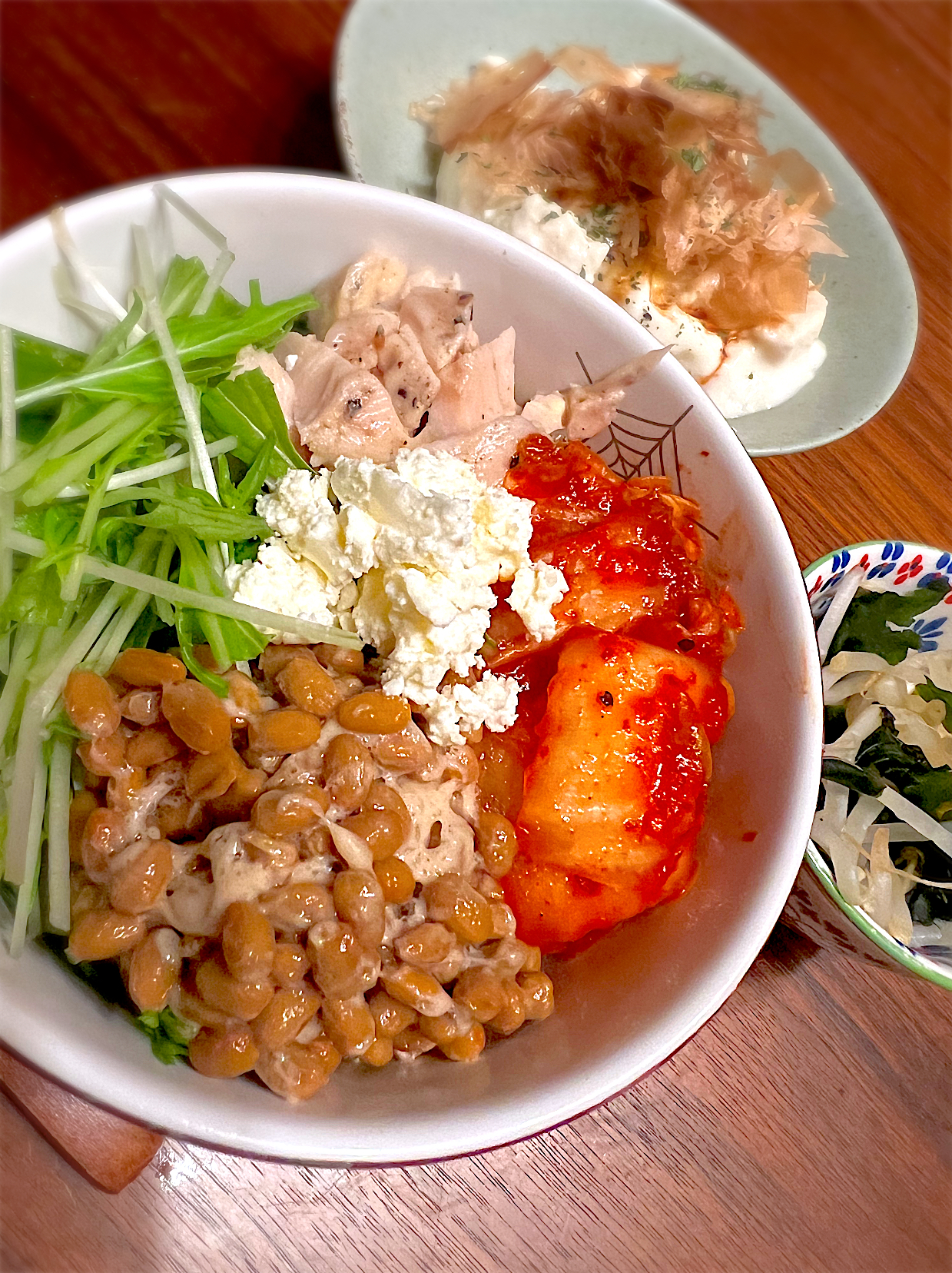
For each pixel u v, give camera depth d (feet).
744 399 0.89
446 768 0.59
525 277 0.67
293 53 0.92
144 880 0.51
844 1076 0.69
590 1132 0.66
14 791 0.54
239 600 0.59
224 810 0.54
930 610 0.74
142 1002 0.51
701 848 0.64
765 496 0.64
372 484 0.59
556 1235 0.63
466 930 0.55
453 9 0.97
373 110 0.90
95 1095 0.47
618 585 0.65
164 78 0.87
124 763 0.53
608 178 0.91
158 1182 0.61
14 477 0.56
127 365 0.59
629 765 0.60
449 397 0.68
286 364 0.67
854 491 0.88
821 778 0.67
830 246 0.94
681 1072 0.68
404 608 0.58
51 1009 0.49
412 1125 0.50
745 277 0.88
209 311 0.63
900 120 1.12
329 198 0.64
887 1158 0.68
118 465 0.59
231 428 0.62
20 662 0.56
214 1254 0.60
